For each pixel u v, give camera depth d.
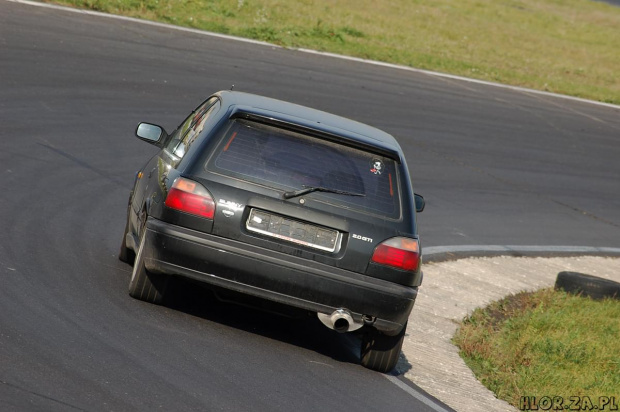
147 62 63.78
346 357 25.22
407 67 89.62
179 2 88.94
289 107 25.86
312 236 22.81
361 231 22.91
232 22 87.50
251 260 22.41
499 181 62.81
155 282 24.36
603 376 29.94
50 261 26.98
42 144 42.75
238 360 21.91
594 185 69.06
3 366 17.91
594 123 88.94
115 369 19.22
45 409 16.39
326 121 24.98
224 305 26.77
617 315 39.81
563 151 75.56
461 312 35.22
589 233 57.50
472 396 25.14
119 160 44.12
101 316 22.62
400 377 25.02
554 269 47.28
